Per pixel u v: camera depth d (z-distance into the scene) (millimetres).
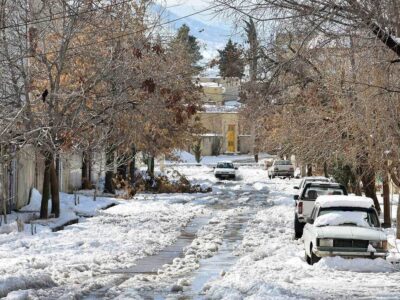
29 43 31266
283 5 15055
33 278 17500
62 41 30609
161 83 33188
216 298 14680
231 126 130625
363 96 22891
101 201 48094
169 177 77062
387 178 31125
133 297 15062
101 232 31797
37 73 31422
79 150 33875
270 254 25203
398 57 16469
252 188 68625
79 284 17828
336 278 18703
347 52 16969
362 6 14727
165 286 17312
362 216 22391
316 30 15328
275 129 36500
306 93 27016
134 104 32969
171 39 39531
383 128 23984
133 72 32562
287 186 70375
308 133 30922
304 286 16766
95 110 32250
